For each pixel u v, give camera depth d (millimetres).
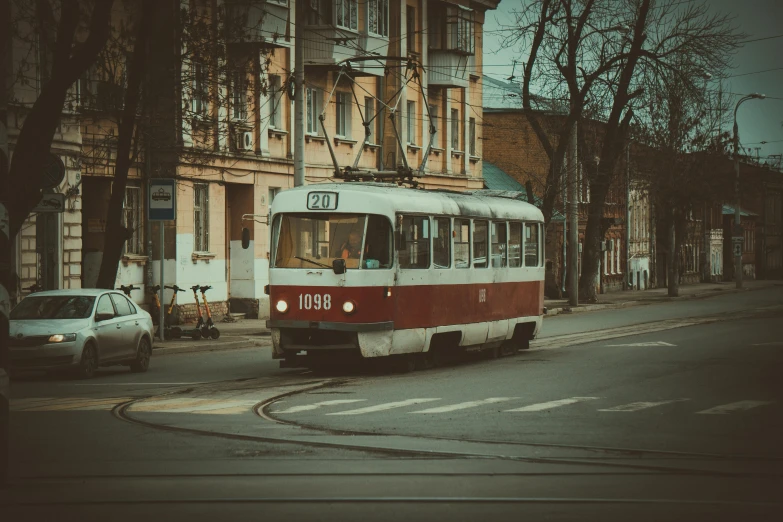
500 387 18312
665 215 66500
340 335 20609
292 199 21031
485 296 24234
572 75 48406
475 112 56031
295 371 21672
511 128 69062
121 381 19812
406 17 48625
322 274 20484
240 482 9914
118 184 25609
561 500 9117
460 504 8953
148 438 12633
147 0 24734
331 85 43000
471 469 10594
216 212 37125
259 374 21062
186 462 11016
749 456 11453
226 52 26531
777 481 10039
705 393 17406
